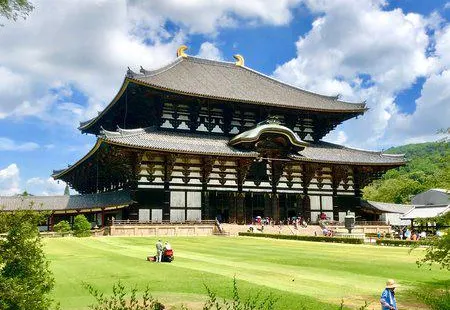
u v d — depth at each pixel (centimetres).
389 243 4891
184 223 6322
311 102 8419
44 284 1239
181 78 7669
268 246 4425
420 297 1938
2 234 1223
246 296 1877
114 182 7369
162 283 2162
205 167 6806
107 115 8175
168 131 7144
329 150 8156
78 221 5500
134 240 4872
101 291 1977
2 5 1327
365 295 1973
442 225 2105
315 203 7650
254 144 7038
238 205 7019
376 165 7819
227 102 7344
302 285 2186
